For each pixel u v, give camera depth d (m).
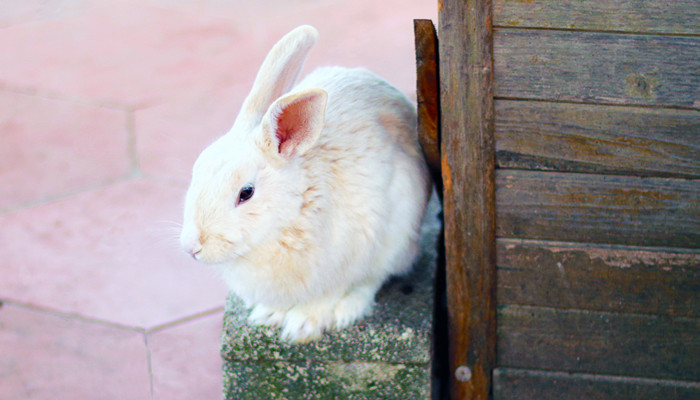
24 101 2.54
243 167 1.34
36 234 1.92
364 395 1.46
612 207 1.36
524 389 1.46
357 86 1.48
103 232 1.92
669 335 1.40
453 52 1.32
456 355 1.46
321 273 1.39
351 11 3.07
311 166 1.38
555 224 1.38
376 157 1.41
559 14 1.29
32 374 1.64
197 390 1.61
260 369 1.46
